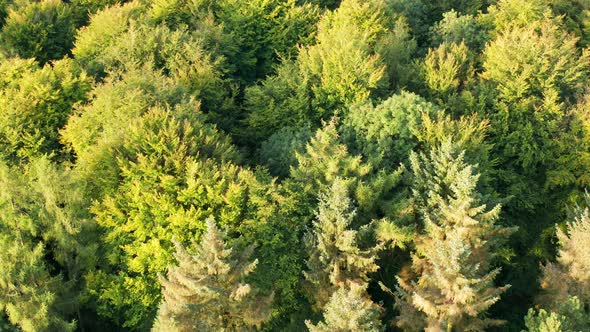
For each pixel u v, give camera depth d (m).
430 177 37.94
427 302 33.19
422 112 42.19
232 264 31.42
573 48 53.22
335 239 36.47
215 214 37.84
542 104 47.81
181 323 30.78
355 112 44.59
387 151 41.97
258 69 63.78
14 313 32.66
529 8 57.22
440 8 69.88
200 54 52.44
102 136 41.69
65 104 48.16
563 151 47.09
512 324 43.00
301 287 39.50
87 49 56.00
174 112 41.72
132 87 44.22
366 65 48.62
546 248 46.56
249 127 50.62
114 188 38.94
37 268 34.06
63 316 36.72
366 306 30.81
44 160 35.00
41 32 60.56
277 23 62.41
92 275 37.34
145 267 37.62
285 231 37.88
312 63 51.56
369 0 60.12
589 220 35.50
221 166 39.22
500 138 47.72
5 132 43.94
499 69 50.19
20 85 47.19
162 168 37.62
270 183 38.41
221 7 63.88
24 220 35.25
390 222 36.47
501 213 47.06
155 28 57.59
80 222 36.00
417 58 58.06
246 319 32.81
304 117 49.28
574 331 32.78
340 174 38.94
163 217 37.00
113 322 41.38
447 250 32.22
